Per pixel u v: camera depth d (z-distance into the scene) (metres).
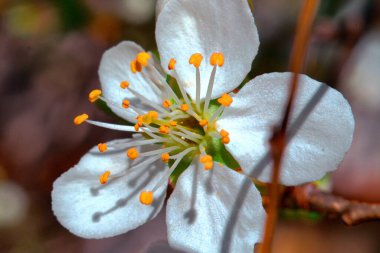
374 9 0.11
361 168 0.12
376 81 0.12
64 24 0.13
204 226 0.08
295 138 0.08
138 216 0.08
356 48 0.12
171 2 0.08
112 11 0.12
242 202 0.08
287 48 0.12
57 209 0.08
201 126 0.08
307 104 0.08
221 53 0.08
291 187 0.09
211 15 0.08
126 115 0.08
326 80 0.11
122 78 0.08
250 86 0.08
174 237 0.08
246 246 0.08
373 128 0.12
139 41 0.12
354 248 0.12
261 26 0.13
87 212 0.08
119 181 0.08
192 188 0.08
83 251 0.13
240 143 0.08
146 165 0.08
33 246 0.13
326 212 0.09
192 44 0.08
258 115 0.08
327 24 0.11
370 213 0.08
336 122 0.08
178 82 0.08
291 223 0.12
